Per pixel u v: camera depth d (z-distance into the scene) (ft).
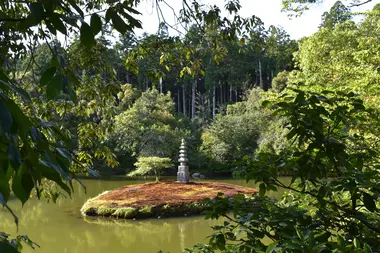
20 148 2.38
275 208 5.59
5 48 5.85
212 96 114.11
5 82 2.14
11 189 2.10
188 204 36.76
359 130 8.70
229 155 74.90
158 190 44.11
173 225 31.73
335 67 17.65
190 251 6.35
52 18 2.66
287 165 5.37
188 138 75.46
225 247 5.70
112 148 68.80
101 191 50.19
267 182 5.63
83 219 33.04
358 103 5.55
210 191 43.39
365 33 24.59
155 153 67.36
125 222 32.42
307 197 6.76
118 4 3.42
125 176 67.31
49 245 25.23
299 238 3.91
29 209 35.88
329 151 5.10
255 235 5.08
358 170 5.41
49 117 8.35
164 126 71.41
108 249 24.66
